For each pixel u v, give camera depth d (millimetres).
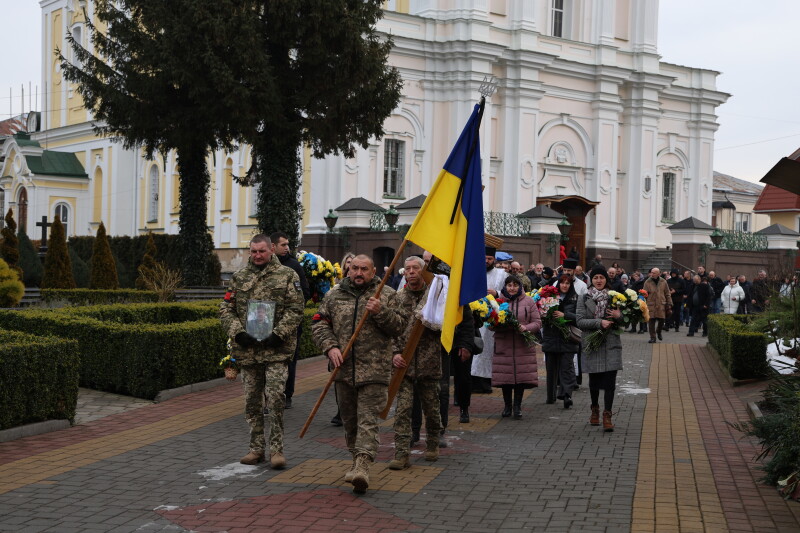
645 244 41844
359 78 23750
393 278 22547
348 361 8258
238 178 26938
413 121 36438
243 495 7797
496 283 14195
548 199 38500
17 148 51875
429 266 9281
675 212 43781
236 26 22359
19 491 7812
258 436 8938
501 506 7582
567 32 41125
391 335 8297
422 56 36531
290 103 23969
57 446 9625
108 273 29734
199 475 8469
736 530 6965
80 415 11445
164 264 30469
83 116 53062
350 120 24516
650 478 8570
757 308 28188
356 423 8539
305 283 12172
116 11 24219
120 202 50438
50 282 28484
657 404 13258
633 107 41781
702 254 37031
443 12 37125
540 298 13164
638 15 41875
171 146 24828
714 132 44750
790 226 46688
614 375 11133
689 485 8320
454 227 8695
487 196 37688
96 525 6898
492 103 37750
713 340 20156
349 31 23328
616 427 11359
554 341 13000
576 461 9328
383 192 35719
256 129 23422
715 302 30203
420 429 10734
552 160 39625
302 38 23375
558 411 12625
